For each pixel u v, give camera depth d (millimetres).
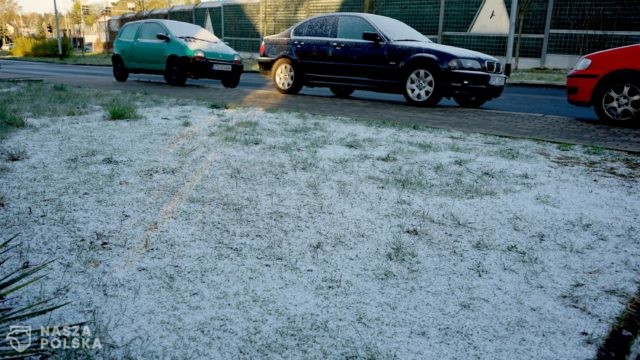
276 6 27344
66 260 2297
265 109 7348
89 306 1913
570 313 1954
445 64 8008
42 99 7930
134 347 1668
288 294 2041
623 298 2080
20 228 2648
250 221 2834
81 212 2904
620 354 1694
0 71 19859
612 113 6672
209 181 3570
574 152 4785
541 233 2779
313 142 4949
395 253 2463
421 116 7137
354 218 2926
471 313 1938
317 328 1807
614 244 2648
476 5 19656
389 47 8594
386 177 3766
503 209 3150
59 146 4543
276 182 3582
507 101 9703
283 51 10055
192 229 2697
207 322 1826
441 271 2291
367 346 1707
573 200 3357
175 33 11773
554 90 12289
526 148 4934
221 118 6375
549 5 17766
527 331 1823
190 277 2162
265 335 1757
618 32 16531
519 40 18062
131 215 2883
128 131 5320
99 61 30656
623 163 4387
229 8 30359
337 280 2172
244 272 2223
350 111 7555
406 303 1998
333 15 9570
